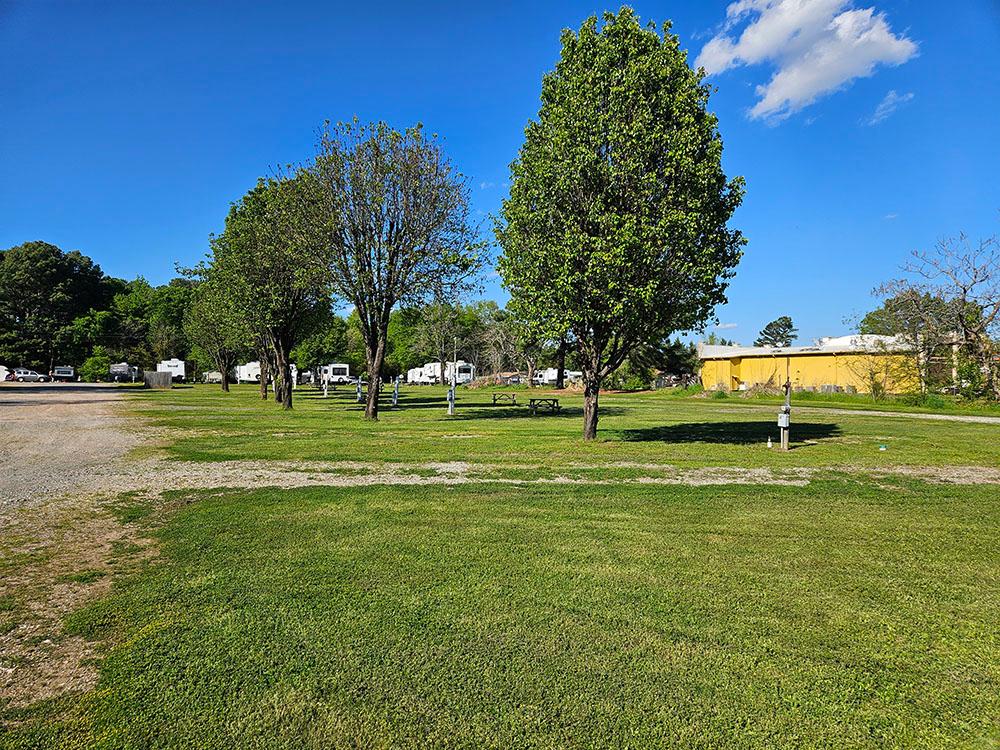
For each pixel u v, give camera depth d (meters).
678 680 3.34
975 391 28.00
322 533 6.10
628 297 11.71
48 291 81.56
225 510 7.02
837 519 6.77
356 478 9.14
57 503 7.41
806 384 38.38
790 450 12.30
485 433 15.91
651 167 12.23
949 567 5.19
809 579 4.88
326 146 20.64
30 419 19.47
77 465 10.24
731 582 4.80
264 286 27.64
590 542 5.83
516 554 5.45
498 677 3.35
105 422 18.59
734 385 44.94
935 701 3.17
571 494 7.98
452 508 7.18
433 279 21.66
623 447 12.74
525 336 13.70
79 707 3.07
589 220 12.17
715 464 10.52
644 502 7.54
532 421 20.69
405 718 2.99
